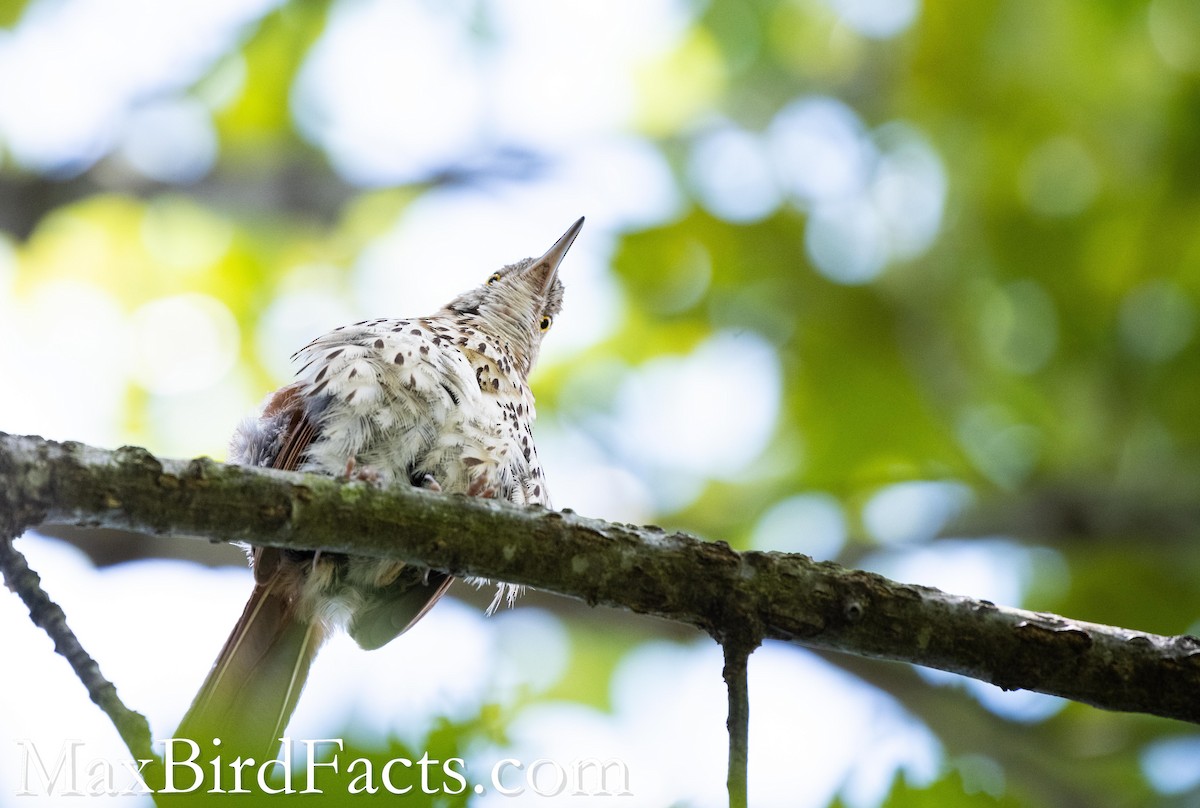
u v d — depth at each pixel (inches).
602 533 236.7
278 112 589.0
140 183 560.7
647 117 605.3
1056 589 502.3
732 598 234.1
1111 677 234.4
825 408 539.8
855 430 536.1
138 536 410.6
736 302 550.3
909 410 536.1
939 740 448.5
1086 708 454.0
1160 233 520.4
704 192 562.6
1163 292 519.8
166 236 603.2
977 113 550.3
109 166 561.6
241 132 589.0
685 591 234.2
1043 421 523.5
